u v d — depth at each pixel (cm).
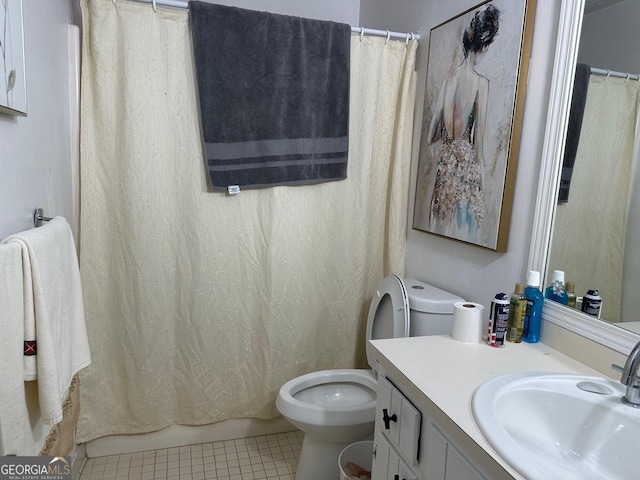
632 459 84
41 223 128
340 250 210
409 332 169
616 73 108
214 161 181
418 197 196
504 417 94
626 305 106
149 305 185
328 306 214
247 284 201
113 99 173
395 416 114
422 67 194
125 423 195
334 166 197
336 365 219
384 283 187
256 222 198
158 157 178
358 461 173
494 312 125
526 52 132
